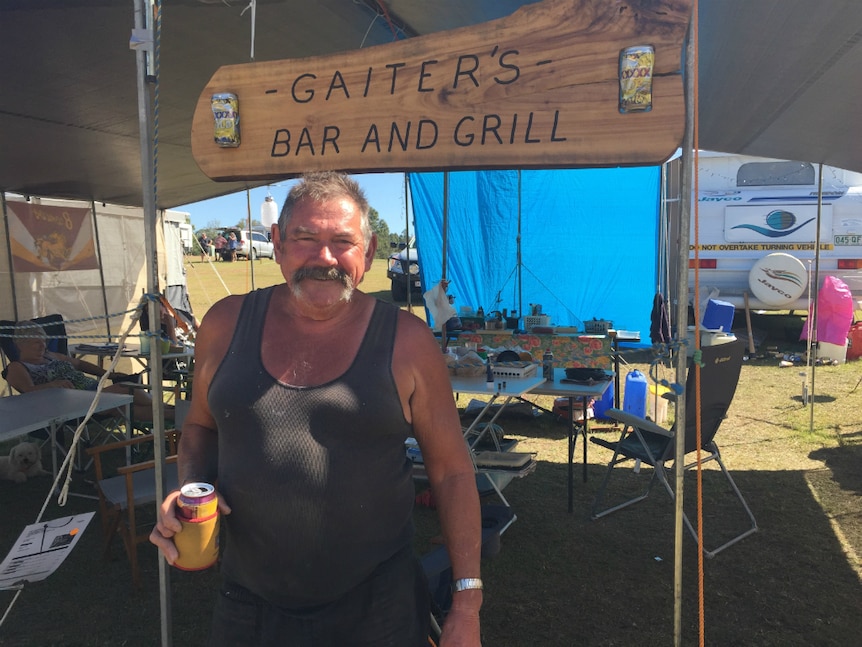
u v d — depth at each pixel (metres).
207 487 1.27
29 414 3.33
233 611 1.35
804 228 8.28
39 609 2.82
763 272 8.23
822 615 2.68
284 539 1.25
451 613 1.26
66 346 5.58
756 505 3.79
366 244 1.35
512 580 3.00
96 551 3.35
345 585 1.29
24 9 2.61
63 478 4.28
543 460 4.68
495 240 7.39
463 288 7.53
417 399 1.32
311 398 1.24
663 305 6.06
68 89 3.51
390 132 1.69
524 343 5.60
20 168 5.05
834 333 7.73
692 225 8.67
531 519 3.66
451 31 1.64
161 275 7.81
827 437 5.00
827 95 3.00
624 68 1.50
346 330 1.31
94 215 6.73
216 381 1.32
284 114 1.78
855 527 3.48
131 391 5.00
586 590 2.91
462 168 1.68
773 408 5.86
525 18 1.58
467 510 1.33
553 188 7.17
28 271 6.06
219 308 1.43
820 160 4.58
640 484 4.19
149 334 1.73
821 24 2.25
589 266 7.30
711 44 2.61
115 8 2.65
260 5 2.88
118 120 4.14
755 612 2.71
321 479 1.23
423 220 7.35
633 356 7.32
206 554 1.24
